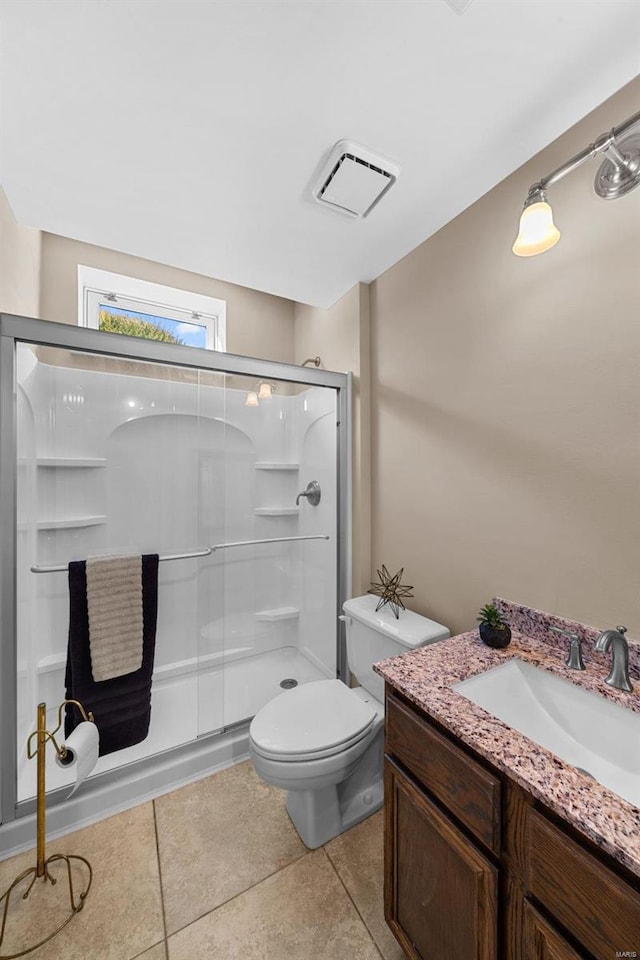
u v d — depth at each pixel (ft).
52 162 4.22
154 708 6.77
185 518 7.34
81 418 6.44
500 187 4.57
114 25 2.93
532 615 4.21
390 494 6.46
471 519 4.99
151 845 4.58
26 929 3.70
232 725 6.29
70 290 7.38
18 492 5.01
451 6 2.81
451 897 2.81
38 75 3.28
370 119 3.73
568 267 3.88
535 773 2.28
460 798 2.74
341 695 5.16
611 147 2.91
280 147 4.05
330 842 4.63
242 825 4.86
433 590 5.59
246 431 7.90
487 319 4.74
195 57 3.16
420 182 4.53
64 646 6.17
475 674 3.45
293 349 9.75
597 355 3.66
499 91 3.45
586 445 3.76
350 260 6.18
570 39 3.02
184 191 4.69
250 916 3.83
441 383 5.42
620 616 3.53
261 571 8.00
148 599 6.15
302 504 8.25
